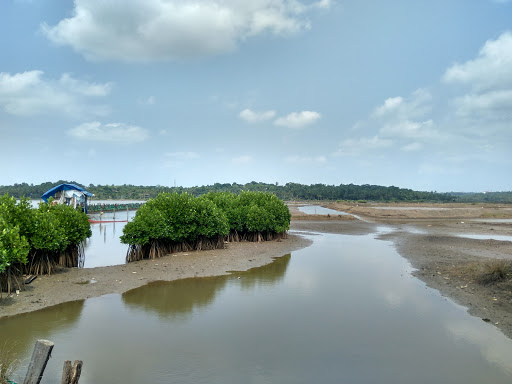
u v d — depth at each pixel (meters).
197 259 23.69
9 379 8.16
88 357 10.34
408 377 9.49
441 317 13.66
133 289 17.08
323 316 13.75
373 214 72.56
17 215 17.72
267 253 27.16
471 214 73.75
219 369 9.78
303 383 9.14
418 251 28.14
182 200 26.00
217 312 14.14
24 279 17.05
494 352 10.90
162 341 11.46
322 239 36.28
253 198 34.75
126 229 22.88
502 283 16.72
